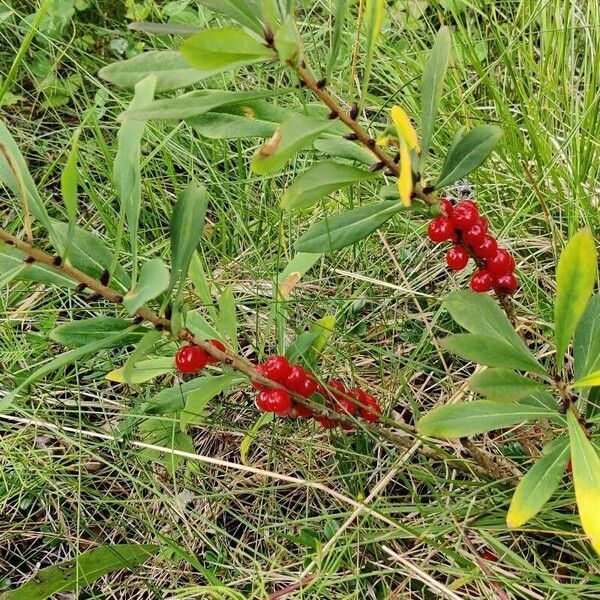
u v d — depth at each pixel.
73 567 0.29
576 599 0.25
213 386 0.25
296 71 0.19
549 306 0.34
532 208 0.37
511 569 0.28
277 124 0.23
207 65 0.18
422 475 0.29
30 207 0.20
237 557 0.31
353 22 0.44
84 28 0.50
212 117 0.23
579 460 0.20
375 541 0.28
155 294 0.18
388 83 0.44
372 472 0.29
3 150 0.19
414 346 0.35
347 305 0.35
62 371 0.36
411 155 0.21
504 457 0.29
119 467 0.33
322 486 0.28
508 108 0.39
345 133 0.22
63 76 0.49
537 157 0.36
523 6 0.42
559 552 0.28
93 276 0.22
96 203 0.38
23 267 0.20
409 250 0.38
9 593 0.28
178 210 0.21
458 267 0.23
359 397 0.27
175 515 0.32
